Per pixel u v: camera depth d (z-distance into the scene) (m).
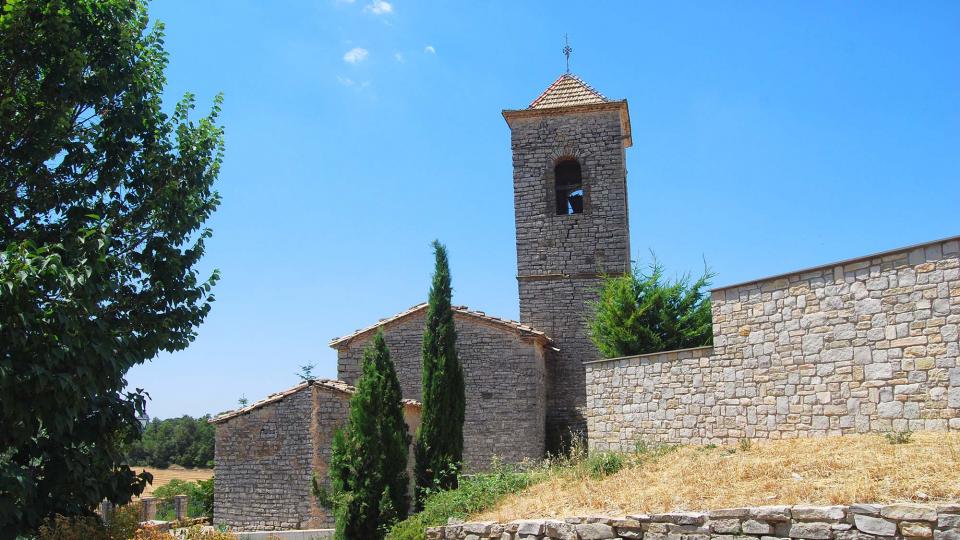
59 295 10.24
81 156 11.97
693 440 19.19
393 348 29.08
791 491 12.26
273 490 25.27
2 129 10.95
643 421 20.73
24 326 9.59
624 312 29.02
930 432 14.18
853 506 10.79
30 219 11.67
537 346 29.11
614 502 14.30
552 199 33.50
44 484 11.03
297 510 24.94
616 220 32.91
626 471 16.55
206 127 13.32
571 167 34.84
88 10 11.93
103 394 11.30
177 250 12.47
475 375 28.39
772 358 17.38
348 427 20.64
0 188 11.23
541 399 29.64
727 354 18.50
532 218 33.47
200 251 12.86
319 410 25.41
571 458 19.92
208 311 12.87
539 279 32.91
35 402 9.82
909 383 14.70
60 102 11.22
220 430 26.06
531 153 34.03
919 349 14.59
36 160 11.14
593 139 33.72
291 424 25.58
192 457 69.62
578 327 32.22
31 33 10.93
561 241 33.09
